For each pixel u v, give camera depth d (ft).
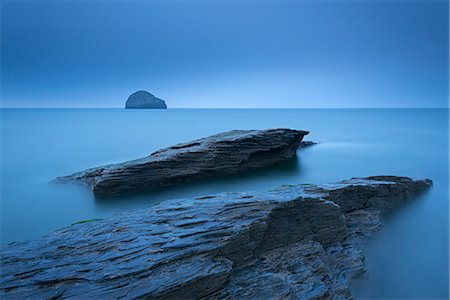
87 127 361.92
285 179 117.50
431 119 527.40
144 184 100.94
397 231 66.90
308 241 51.85
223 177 116.26
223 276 36.73
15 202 95.50
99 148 203.62
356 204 70.13
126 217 52.31
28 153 185.16
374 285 49.83
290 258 46.73
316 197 56.59
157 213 51.93
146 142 232.12
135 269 35.63
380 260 56.44
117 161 161.07
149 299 32.22
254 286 38.60
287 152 153.69
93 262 37.76
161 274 35.27
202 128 353.10
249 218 46.96
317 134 281.74
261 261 44.60
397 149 189.06
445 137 251.19
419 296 47.44
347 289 44.83
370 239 61.87
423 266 54.70
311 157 161.89
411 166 139.23
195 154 111.34
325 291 40.91
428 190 92.63
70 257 39.75
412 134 279.28
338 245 55.31
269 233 48.44
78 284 33.78
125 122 453.58
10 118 583.58
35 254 41.19
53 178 124.36
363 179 84.38
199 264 37.35
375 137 254.27
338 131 311.88
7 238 73.10
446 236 64.90
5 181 119.96
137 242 41.73
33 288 33.40
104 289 32.83
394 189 79.25
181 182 107.76
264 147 133.28
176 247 39.91
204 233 42.91
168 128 350.43
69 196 100.12
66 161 160.86
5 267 37.91
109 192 97.60
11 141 238.48
